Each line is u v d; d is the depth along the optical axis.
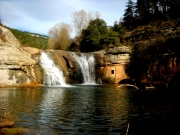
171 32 41.62
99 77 43.94
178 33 39.38
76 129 8.72
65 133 8.14
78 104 14.99
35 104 14.58
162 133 8.41
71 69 39.12
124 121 10.18
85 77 41.84
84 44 57.97
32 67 31.91
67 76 38.34
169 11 59.84
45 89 26.02
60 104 14.83
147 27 54.00
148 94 21.80
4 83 27.39
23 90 24.00
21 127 8.70
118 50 43.53
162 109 13.26
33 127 8.82
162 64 35.97
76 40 66.31
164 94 21.58
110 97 19.23
